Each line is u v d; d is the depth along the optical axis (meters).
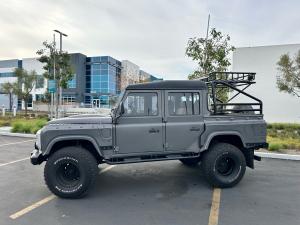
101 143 5.82
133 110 6.00
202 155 6.42
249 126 6.52
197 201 5.51
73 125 5.78
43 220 4.64
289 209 5.12
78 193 5.59
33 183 6.64
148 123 6.06
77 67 63.56
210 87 6.99
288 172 7.71
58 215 4.84
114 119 5.88
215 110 6.55
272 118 26.23
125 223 4.54
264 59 26.42
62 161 5.62
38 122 17.62
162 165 8.44
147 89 6.07
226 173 6.44
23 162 8.79
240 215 4.85
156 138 6.08
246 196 5.80
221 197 5.73
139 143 6.00
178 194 5.92
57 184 5.62
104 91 64.88
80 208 5.16
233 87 6.88
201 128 6.27
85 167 5.60
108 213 4.94
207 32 13.81
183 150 6.23
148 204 5.36
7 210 5.05
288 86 20.53
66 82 23.56
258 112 7.54
